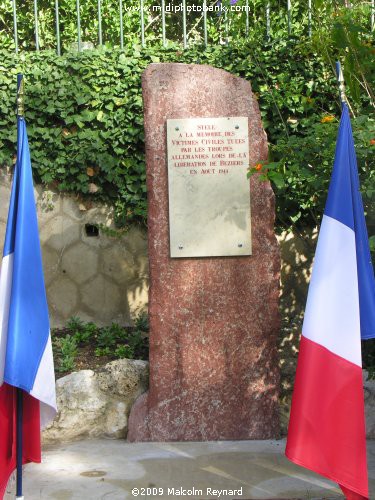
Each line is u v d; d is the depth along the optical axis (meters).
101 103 6.13
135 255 6.25
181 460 4.45
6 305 3.60
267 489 3.98
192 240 4.88
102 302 6.25
